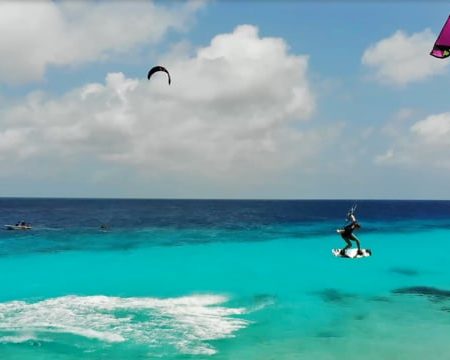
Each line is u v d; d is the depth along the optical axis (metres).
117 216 91.25
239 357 13.11
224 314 17.42
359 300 19.70
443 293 21.00
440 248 36.69
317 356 13.20
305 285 22.47
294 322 16.47
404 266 27.97
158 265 28.20
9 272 25.73
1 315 17.00
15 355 13.12
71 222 69.06
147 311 17.66
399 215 95.06
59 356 13.08
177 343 14.20
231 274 25.30
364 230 53.19
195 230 54.28
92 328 15.55
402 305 18.86
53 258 30.78
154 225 62.84
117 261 29.73
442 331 15.49
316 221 74.19
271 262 29.53
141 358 12.97
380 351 13.65
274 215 98.94
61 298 19.64
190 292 20.84
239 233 50.03
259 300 19.53
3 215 93.88
